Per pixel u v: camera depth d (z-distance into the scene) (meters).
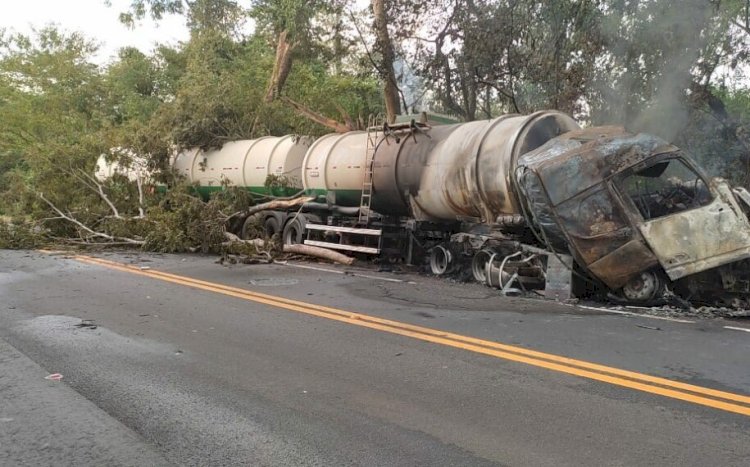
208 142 19.41
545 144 9.98
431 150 12.77
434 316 7.86
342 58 23.97
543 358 5.79
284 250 15.30
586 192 8.88
